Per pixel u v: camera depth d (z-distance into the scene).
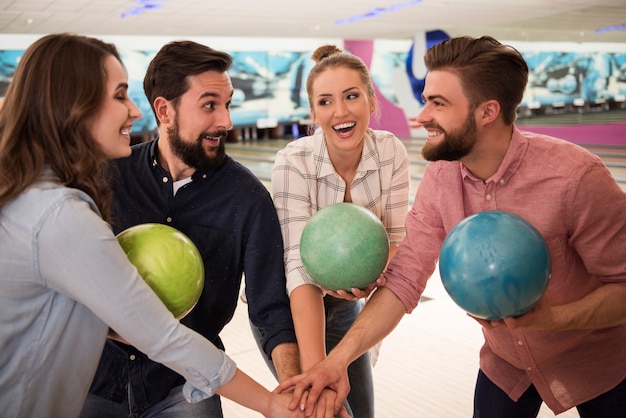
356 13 8.68
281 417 1.14
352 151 1.54
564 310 1.12
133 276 0.94
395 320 1.34
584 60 7.91
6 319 0.89
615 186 1.16
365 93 1.49
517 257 0.99
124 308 0.92
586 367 1.30
